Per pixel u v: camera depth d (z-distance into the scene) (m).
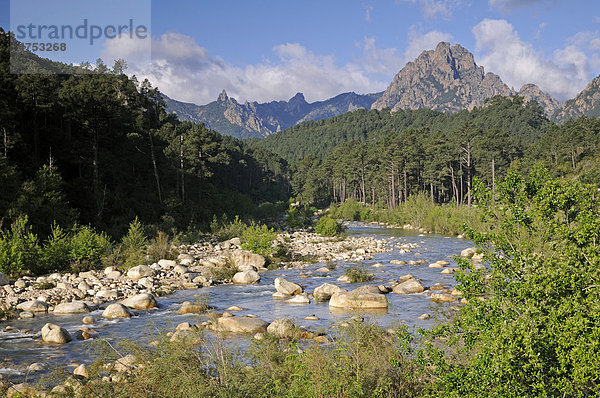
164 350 8.82
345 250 41.88
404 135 122.88
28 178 42.44
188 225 57.53
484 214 7.78
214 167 91.44
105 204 50.84
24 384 9.48
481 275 7.50
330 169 149.12
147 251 33.25
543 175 7.46
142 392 7.50
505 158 108.06
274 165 180.50
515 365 6.09
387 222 84.56
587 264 6.54
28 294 21.11
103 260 30.48
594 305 5.84
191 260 32.38
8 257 25.45
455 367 6.95
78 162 53.78
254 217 76.94
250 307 19.64
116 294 21.64
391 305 18.53
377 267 31.17
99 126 57.72
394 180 106.62
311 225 71.44
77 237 30.42
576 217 6.82
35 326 16.41
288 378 8.03
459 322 7.61
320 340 12.75
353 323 9.75
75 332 15.45
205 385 7.41
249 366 8.98
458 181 104.75
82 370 10.95
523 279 6.90
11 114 46.84
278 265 32.44
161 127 98.06
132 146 65.50
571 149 98.88
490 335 6.57
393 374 7.71
